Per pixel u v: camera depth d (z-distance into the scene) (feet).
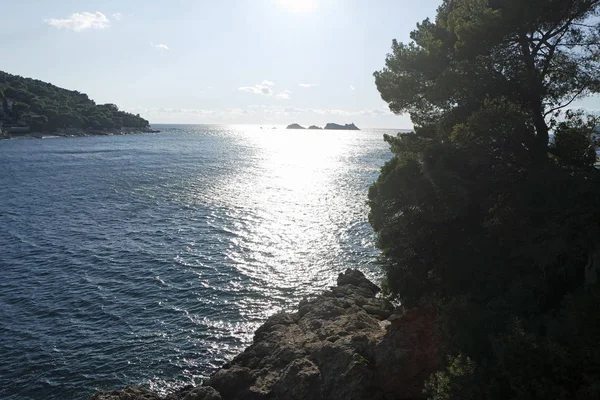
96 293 103.96
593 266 54.19
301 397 61.93
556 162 70.59
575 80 70.90
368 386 61.98
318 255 134.21
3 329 86.74
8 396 68.08
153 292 105.29
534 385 40.45
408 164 72.95
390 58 88.33
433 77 83.46
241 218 178.40
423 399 63.31
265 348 76.02
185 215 181.37
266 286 110.32
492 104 66.49
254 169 343.05
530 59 73.56
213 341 84.89
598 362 39.93
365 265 125.90
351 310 87.40
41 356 78.13
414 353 64.28
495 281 61.16
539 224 61.72
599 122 71.41
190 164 364.99
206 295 104.37
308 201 217.36
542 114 72.59
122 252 133.28
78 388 70.33
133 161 377.09
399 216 77.77
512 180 68.90
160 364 77.15
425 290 72.59
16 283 108.88
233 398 66.13
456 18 82.28
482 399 43.55
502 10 71.77
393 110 92.02
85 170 311.88
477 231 70.59
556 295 57.72
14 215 177.27
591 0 67.82
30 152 435.94
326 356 67.46
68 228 159.02
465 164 71.46
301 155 497.05
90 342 83.05
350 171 344.69
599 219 55.72
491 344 48.01
